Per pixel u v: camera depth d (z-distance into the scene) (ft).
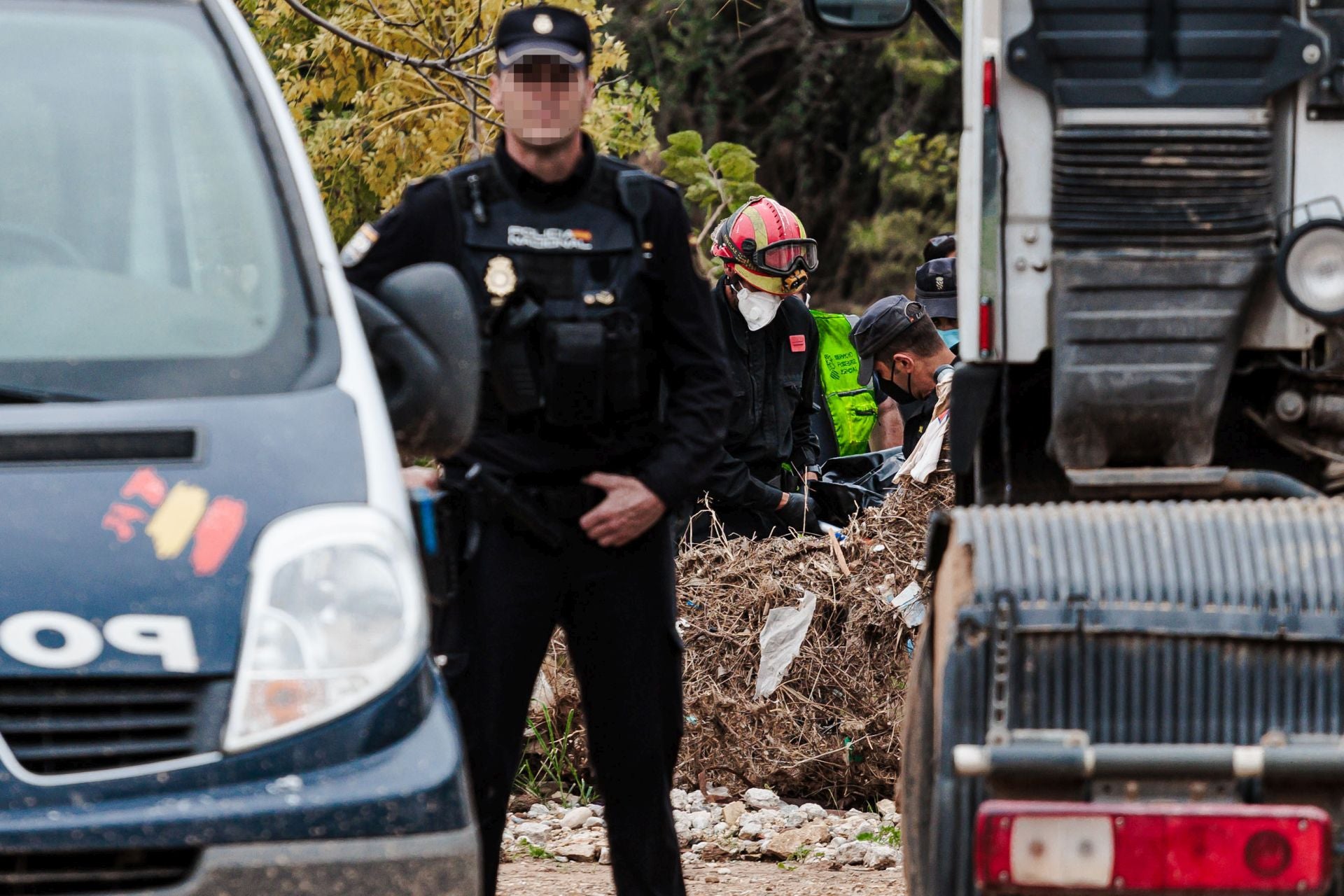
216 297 34.37
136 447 30.73
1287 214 38.58
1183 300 38.29
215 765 28.37
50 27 38.09
